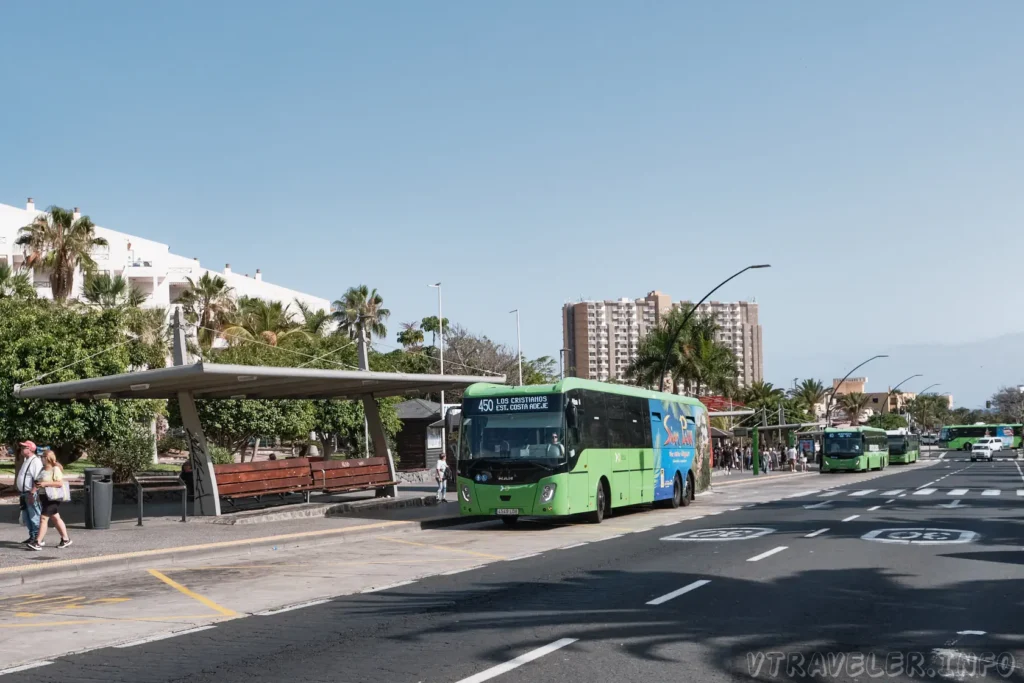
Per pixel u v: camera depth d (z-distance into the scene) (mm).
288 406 45156
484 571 13906
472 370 71562
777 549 16000
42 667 7910
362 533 20078
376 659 7926
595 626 9234
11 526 20531
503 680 7141
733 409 66562
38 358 30297
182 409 22609
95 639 9141
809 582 12109
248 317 63500
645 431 26500
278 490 23938
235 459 51250
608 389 24203
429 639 8734
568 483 21312
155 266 73312
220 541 17453
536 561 15086
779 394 101438
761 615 9781
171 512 24203
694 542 17531
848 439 66000
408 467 55812
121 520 22047
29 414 30141
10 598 12203
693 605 10422
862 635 8727
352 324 80125
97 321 32562
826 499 31578
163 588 12750
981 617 9617
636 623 9367
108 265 68250
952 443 122562
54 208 44531
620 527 21656
